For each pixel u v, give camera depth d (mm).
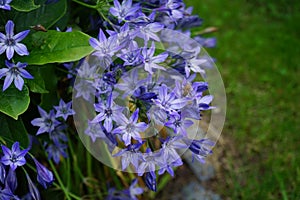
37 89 592
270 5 1353
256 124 1076
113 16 613
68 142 772
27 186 701
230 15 1316
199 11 1301
